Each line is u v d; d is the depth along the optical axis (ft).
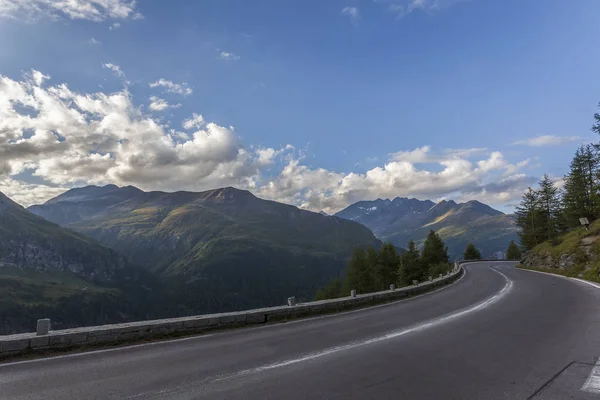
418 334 31.35
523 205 244.63
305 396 16.46
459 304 52.47
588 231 126.11
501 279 97.40
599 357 23.49
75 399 15.98
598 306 46.06
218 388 17.48
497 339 29.01
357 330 33.91
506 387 17.95
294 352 25.12
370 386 17.93
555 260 125.90
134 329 29.12
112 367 21.24
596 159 138.31
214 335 31.73
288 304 45.34
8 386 17.74
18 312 537.24
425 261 243.81
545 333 31.17
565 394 17.07
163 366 21.45
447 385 18.19
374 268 248.32
